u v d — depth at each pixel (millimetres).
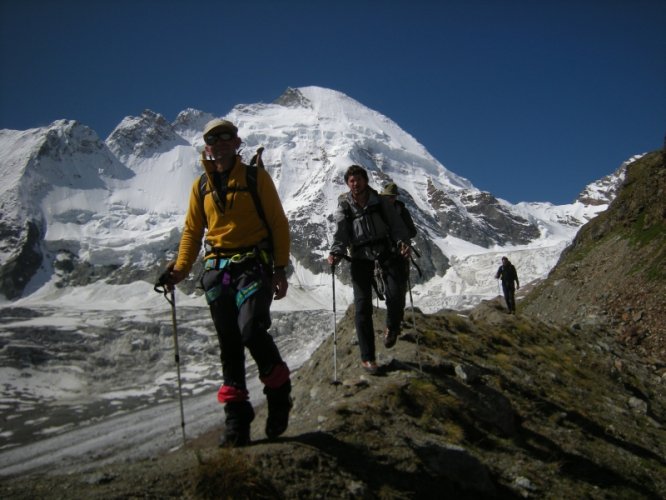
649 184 34562
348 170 6625
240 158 4449
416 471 4602
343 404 5480
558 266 46094
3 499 3076
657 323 21578
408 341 8562
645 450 7914
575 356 12570
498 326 12547
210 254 4363
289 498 3723
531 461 6043
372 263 6680
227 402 4371
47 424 58719
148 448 37719
